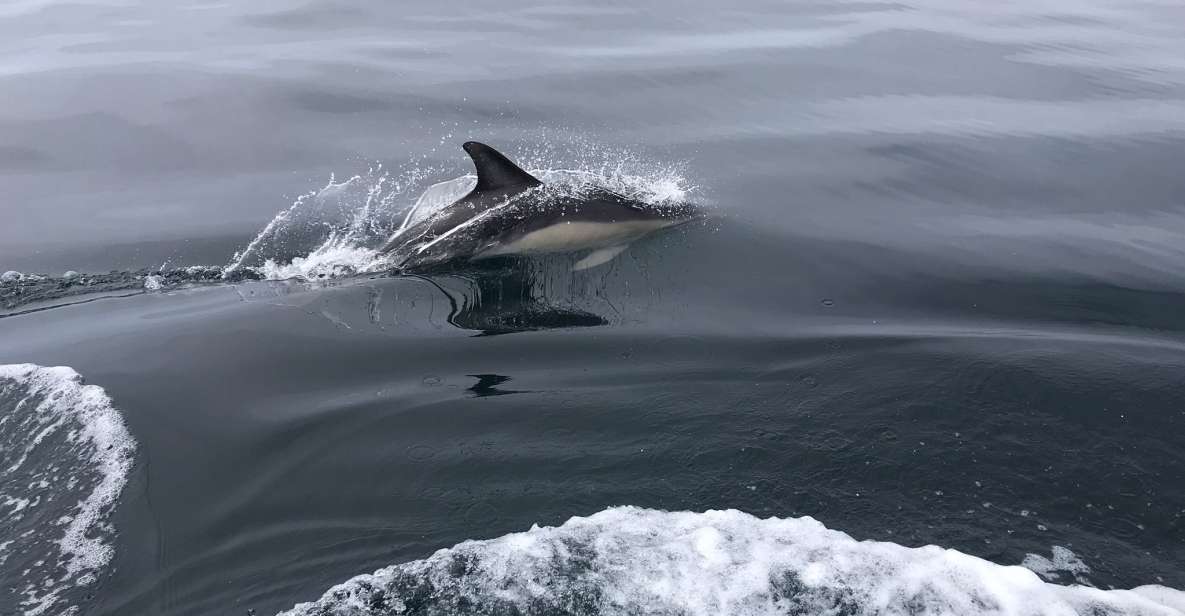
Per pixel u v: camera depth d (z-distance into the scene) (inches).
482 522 208.5
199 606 184.7
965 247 387.2
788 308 331.6
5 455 235.3
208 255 382.3
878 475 226.2
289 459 233.9
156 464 230.5
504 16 826.8
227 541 203.5
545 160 482.6
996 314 329.7
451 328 310.8
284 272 363.3
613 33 763.4
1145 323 322.3
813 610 174.2
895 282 354.9
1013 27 810.2
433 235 373.7
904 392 265.1
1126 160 489.1
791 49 713.6
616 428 246.7
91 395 262.1
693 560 188.7
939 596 178.9
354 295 338.0
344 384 271.9
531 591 179.8
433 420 251.0
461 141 518.3
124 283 356.8
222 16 845.8
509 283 348.2
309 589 188.1
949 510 214.2
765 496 217.5
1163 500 219.6
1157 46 746.8
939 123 550.0
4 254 387.2
